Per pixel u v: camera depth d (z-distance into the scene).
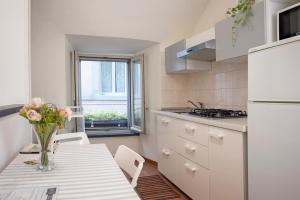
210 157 2.05
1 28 1.83
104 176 1.09
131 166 1.38
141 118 3.93
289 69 1.27
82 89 4.43
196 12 3.39
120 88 4.64
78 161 1.34
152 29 3.39
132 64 4.30
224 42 2.27
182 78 3.73
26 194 0.88
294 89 1.25
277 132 1.35
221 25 2.31
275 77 1.36
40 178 1.06
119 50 4.14
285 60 1.29
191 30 3.65
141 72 3.92
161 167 3.17
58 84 3.11
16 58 1.85
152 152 3.82
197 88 3.54
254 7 1.91
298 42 1.22
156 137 3.57
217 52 2.38
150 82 3.90
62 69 3.12
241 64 2.65
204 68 3.14
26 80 1.88
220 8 3.03
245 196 1.67
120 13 3.07
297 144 1.24
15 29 1.85
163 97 3.62
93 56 4.29
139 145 4.23
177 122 2.67
